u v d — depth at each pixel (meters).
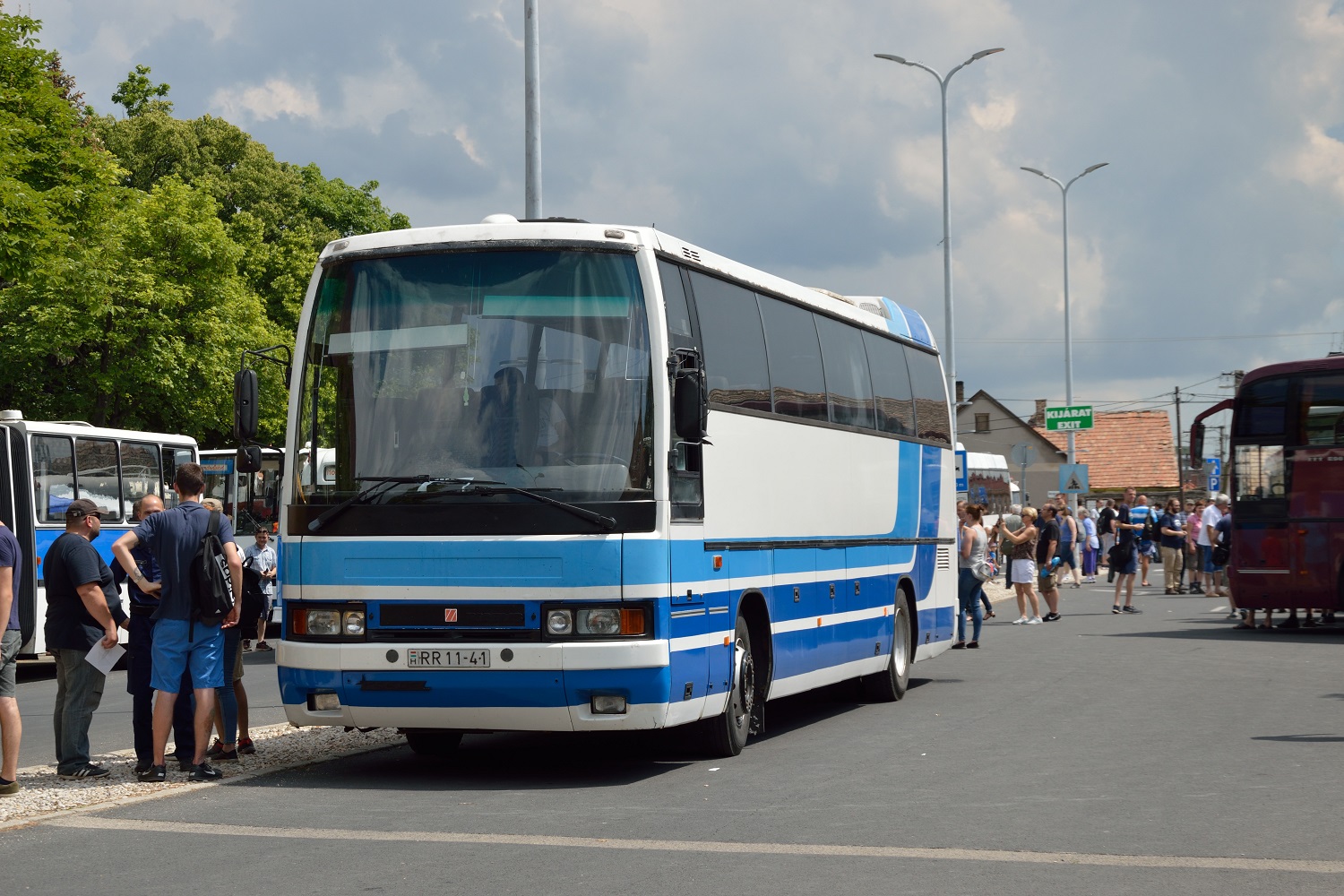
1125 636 25.34
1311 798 9.60
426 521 10.45
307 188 57.75
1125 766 11.06
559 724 10.34
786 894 7.00
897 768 11.14
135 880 7.49
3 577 10.20
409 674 10.34
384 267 10.98
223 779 10.94
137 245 43.38
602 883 7.27
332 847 8.26
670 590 10.56
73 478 23.36
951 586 18.94
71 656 10.99
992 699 16.16
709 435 11.55
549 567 10.30
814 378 14.35
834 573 14.53
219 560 10.90
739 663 12.06
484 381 10.63
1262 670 19.08
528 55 21.14
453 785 10.67
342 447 10.74
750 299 12.96
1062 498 43.66
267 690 19.03
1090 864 7.63
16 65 33.62
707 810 9.38
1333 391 25.39
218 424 45.00
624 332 10.72
